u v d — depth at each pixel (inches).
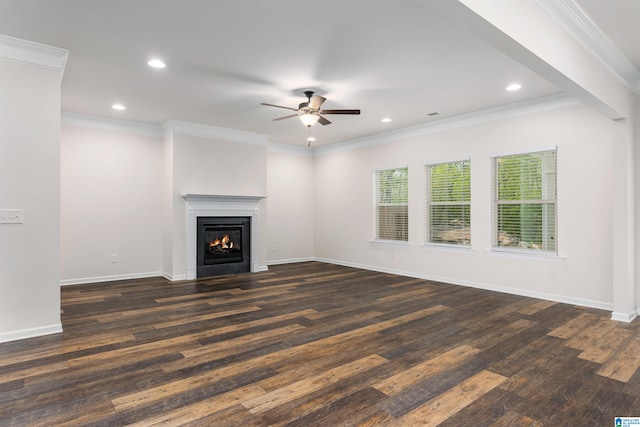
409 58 136.4
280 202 308.0
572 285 175.6
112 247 229.0
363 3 100.3
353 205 290.7
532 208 191.9
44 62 128.4
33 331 127.8
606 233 165.6
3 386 92.9
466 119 214.5
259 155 271.6
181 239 235.9
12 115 123.3
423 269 241.1
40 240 128.8
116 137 229.5
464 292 200.4
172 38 121.0
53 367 104.3
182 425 76.5
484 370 103.7
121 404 84.7
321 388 92.8
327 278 242.4
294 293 198.4
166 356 112.7
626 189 150.8
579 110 172.7
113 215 229.0
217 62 139.9
